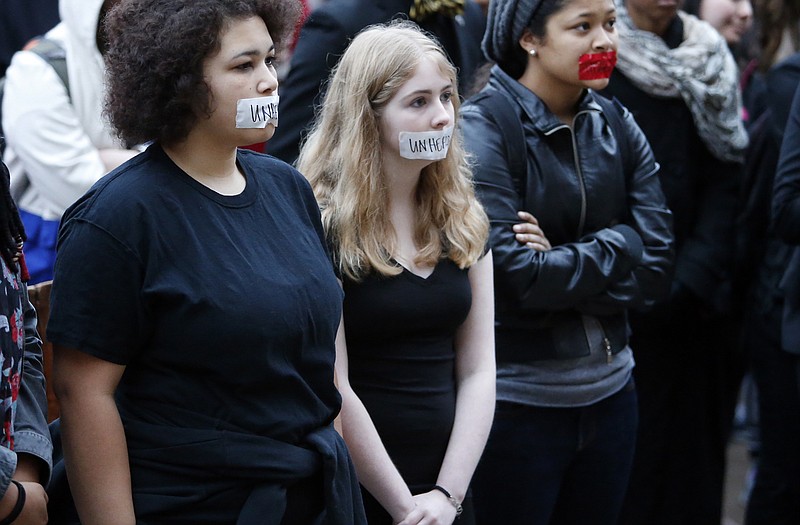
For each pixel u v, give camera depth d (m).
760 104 6.91
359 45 3.88
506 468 4.47
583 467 4.66
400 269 3.78
